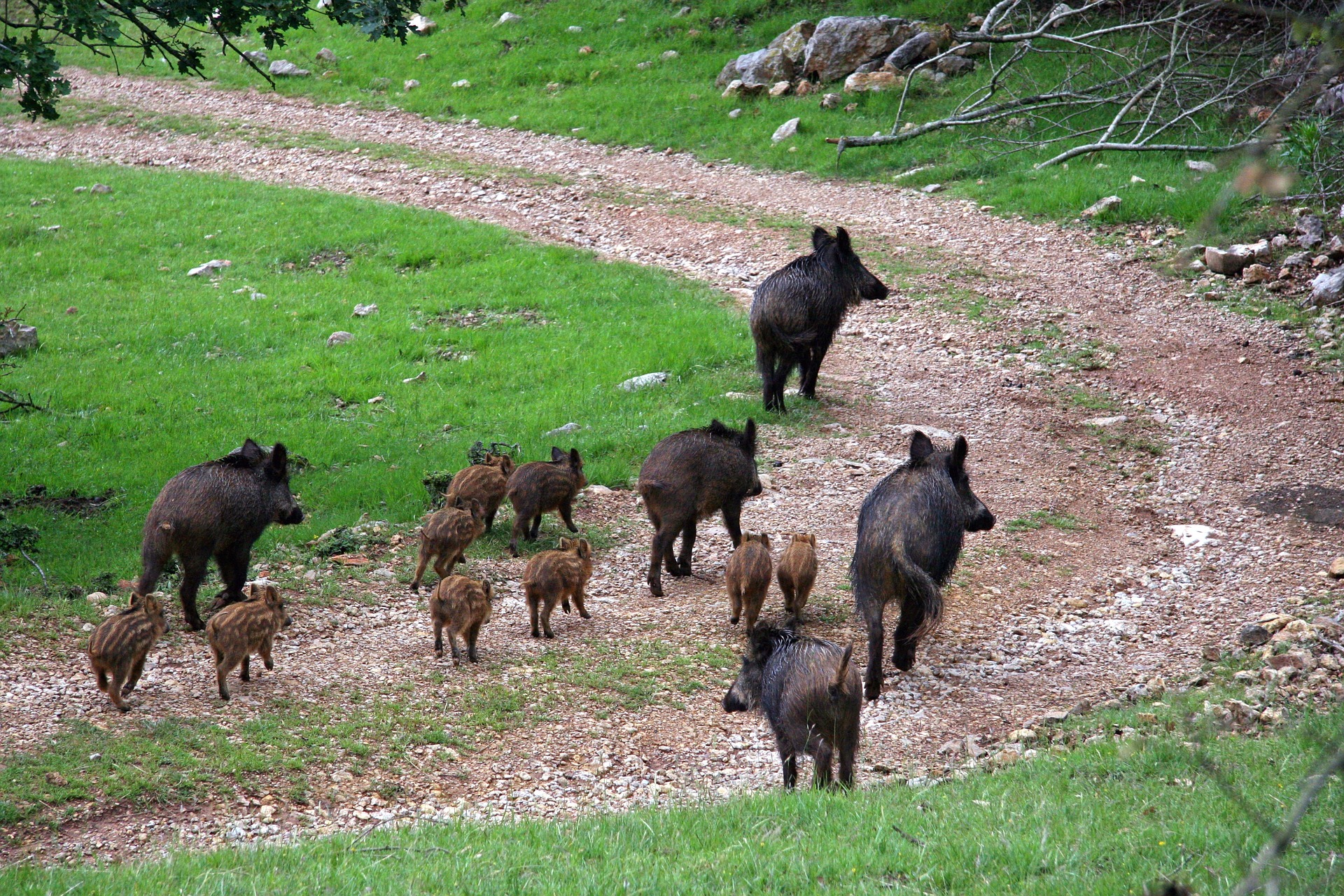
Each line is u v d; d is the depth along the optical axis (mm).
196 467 16766
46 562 18969
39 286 38875
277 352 33344
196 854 10820
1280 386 27656
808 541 17641
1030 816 10586
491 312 35875
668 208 44812
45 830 11695
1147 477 23688
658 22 62438
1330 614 17359
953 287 35375
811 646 12711
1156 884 8273
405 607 17859
